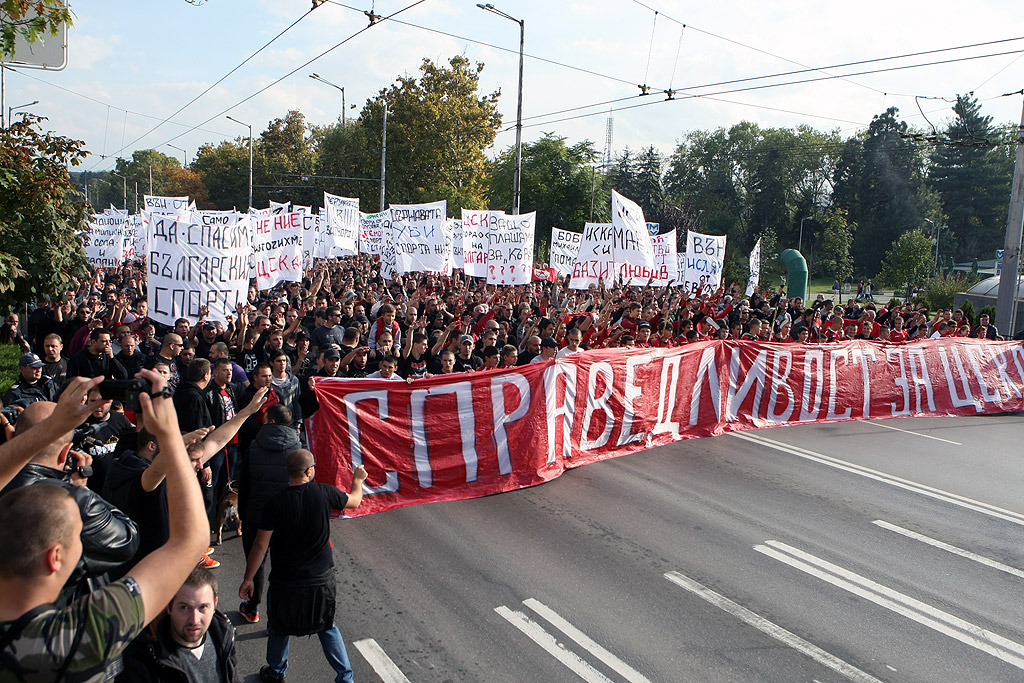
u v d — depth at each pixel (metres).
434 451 8.56
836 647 5.68
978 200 82.81
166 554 1.96
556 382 9.59
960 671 5.44
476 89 53.78
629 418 10.73
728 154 101.38
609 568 6.86
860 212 85.50
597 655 5.42
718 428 12.04
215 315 10.09
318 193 64.25
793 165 95.38
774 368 12.87
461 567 6.77
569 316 13.40
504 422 9.02
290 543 4.62
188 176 113.00
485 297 18.09
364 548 7.14
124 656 3.08
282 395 7.59
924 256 58.75
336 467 8.04
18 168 8.83
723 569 6.95
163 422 2.00
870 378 13.91
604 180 86.56
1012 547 7.79
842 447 11.58
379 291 18.64
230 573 6.54
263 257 14.48
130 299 15.52
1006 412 15.14
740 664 5.39
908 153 86.19
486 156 55.28
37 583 1.92
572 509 8.34
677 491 9.09
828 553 7.42
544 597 6.25
